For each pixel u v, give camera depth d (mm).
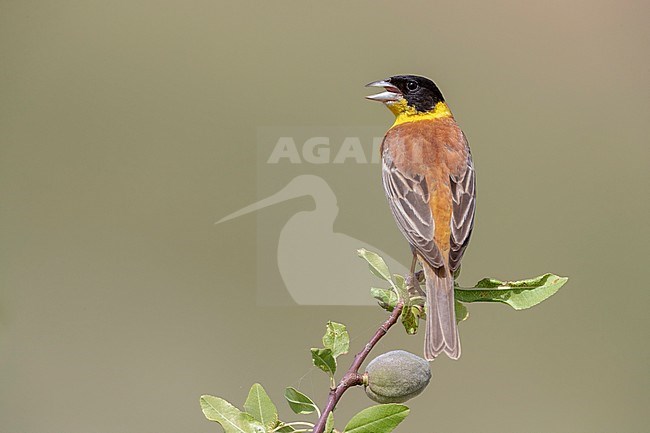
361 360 4664
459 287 5598
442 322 5547
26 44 12445
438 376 11445
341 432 4250
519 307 5203
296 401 4465
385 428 4176
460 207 6832
